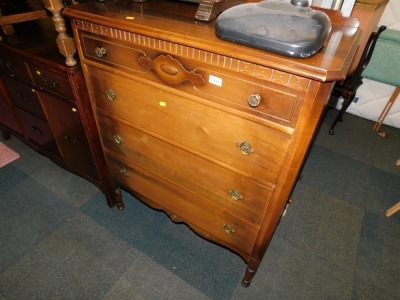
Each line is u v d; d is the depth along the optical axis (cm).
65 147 168
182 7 106
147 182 138
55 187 191
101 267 146
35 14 156
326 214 185
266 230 106
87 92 128
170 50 83
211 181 108
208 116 90
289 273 149
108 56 100
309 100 68
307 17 71
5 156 214
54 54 132
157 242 160
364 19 105
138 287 138
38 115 165
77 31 102
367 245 166
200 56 78
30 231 162
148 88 98
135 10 101
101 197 186
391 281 148
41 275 141
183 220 140
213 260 153
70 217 172
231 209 111
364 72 257
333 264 154
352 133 271
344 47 77
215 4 89
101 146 150
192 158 107
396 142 262
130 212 177
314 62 66
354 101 290
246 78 74
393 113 273
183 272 146
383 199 200
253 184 96
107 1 110
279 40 66
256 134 83
